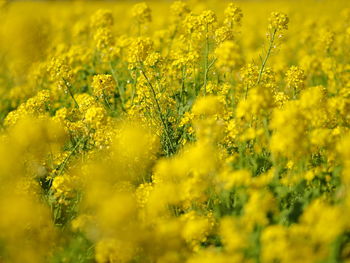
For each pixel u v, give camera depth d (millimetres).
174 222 2258
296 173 2340
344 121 2461
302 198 2297
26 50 2846
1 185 2377
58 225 2369
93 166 2400
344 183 2281
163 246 2252
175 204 2328
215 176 2316
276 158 2348
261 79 2619
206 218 2299
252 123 2430
